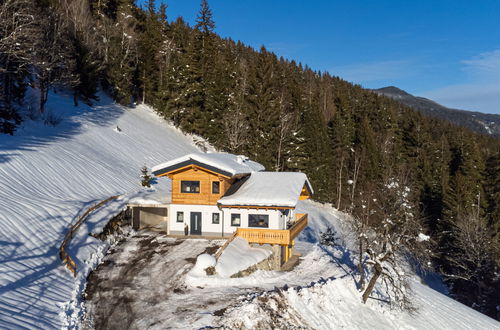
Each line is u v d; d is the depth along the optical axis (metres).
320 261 31.45
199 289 21.27
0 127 34.91
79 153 39.25
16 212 23.50
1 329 13.64
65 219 26.05
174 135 63.19
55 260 21.67
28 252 20.86
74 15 64.88
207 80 69.25
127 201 32.53
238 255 26.03
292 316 19.91
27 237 21.98
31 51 43.94
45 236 23.11
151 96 71.19
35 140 36.88
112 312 18.08
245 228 28.91
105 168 39.47
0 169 27.89
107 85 66.81
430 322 26.23
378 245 26.56
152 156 50.47
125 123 56.66
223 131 64.19
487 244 42.09
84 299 19.30
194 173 31.03
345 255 34.25
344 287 25.97
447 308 30.61
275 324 18.47
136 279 22.19
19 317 15.14
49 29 50.38
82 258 23.50
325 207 60.97
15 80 44.06
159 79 71.75
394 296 27.20
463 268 43.34
